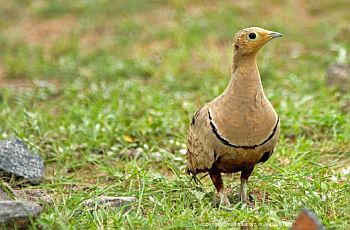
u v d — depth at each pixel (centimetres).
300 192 1039
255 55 960
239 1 2408
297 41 2075
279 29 2128
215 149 961
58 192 1107
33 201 1030
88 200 1001
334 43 2039
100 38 2220
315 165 1161
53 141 1322
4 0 2578
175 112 1477
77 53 2061
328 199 997
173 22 2291
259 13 2291
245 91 945
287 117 1409
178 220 936
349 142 1285
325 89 1598
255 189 1084
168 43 2122
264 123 946
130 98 1580
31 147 1283
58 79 1905
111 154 1273
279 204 1014
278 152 1235
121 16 2378
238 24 2161
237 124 944
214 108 966
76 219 957
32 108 1578
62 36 2233
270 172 1155
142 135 1351
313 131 1359
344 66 1712
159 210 996
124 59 1998
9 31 2309
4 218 895
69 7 2464
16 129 1368
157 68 1884
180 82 1769
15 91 1739
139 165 1238
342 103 1512
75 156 1280
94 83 1762
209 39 2092
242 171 1014
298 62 1909
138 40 2156
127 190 1084
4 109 1527
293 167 1140
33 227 907
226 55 1908
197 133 991
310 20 2250
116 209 978
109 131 1345
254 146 952
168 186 1070
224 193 1012
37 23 2378
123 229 911
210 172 1002
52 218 930
